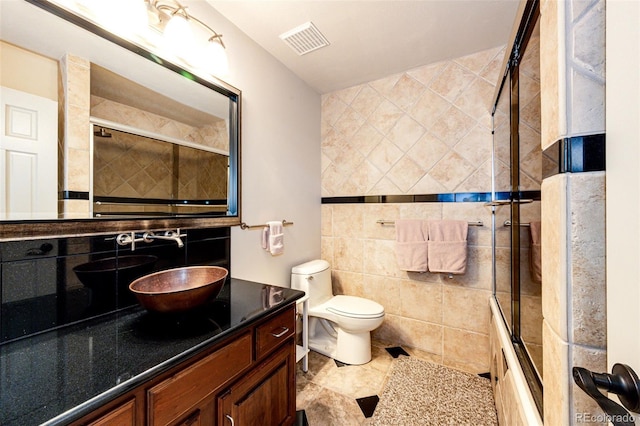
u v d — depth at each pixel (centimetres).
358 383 166
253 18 152
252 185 170
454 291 193
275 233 179
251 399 97
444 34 166
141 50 114
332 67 203
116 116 107
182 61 129
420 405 146
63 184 93
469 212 188
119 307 107
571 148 43
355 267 231
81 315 96
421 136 204
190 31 122
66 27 94
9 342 80
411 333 208
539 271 80
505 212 146
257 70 174
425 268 192
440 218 197
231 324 93
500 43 175
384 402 149
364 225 227
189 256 133
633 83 33
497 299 167
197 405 79
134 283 101
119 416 62
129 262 110
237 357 92
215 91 145
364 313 179
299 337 211
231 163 154
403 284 211
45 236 87
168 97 125
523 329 106
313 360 192
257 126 174
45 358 72
